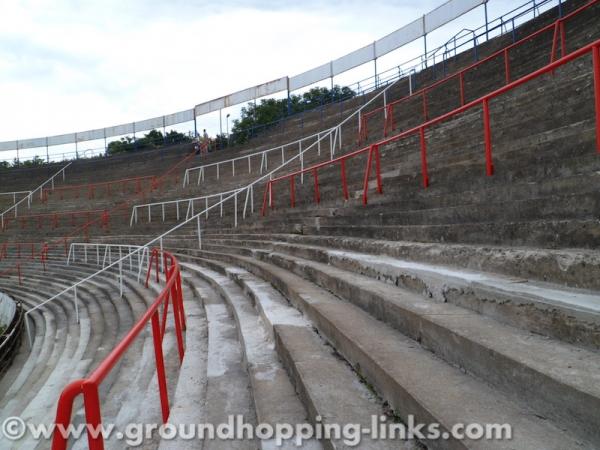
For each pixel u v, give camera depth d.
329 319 3.72
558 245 3.22
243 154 27.48
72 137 43.88
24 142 44.84
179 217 19.58
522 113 7.42
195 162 30.59
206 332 5.92
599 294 2.52
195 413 3.45
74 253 19.41
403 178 7.28
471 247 3.86
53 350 10.20
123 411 4.39
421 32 21.53
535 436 1.79
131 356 6.70
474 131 8.60
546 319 2.47
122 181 28.45
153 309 3.32
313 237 7.76
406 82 21.00
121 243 18.84
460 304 3.24
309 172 15.03
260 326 4.96
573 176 3.67
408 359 2.73
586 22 11.86
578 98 6.25
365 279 4.62
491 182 5.05
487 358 2.31
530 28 15.21
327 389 2.79
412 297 3.63
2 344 10.54
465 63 17.33
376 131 15.73
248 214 13.73
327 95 37.69
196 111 36.78
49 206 29.64
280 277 6.14
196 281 9.38
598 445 1.67
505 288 2.80
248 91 33.09
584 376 1.87
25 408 7.03
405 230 5.41
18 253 22.73
